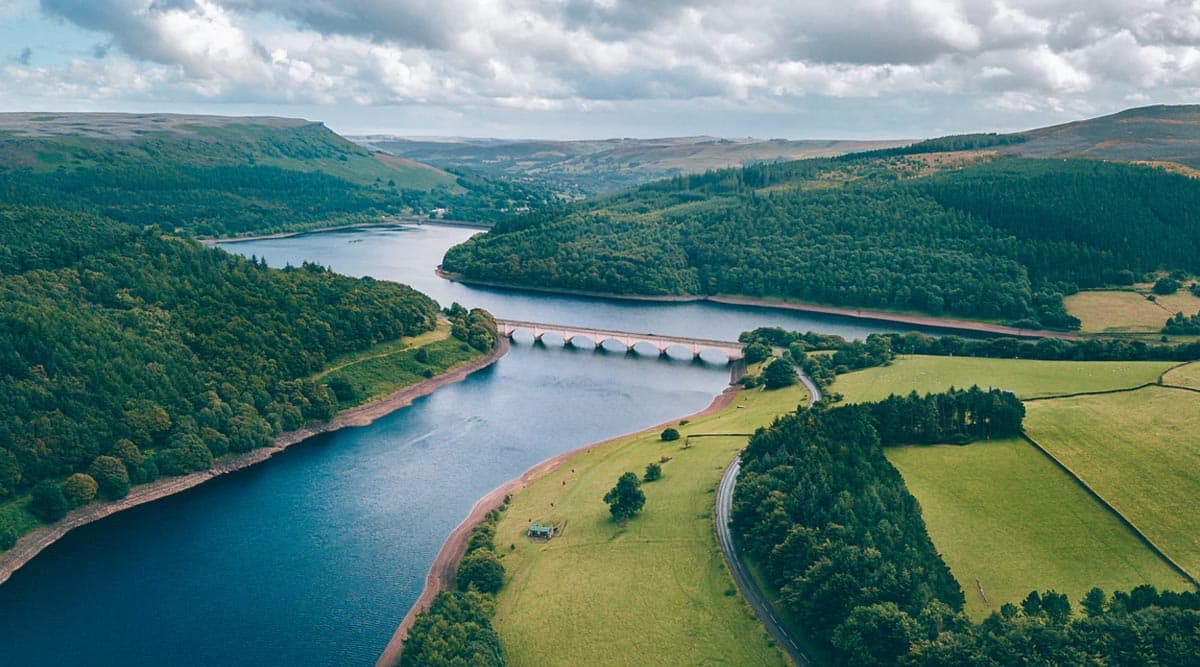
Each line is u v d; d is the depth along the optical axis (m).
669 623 183.62
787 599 178.75
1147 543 193.38
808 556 182.50
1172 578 180.75
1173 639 143.88
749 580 197.00
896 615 158.50
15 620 194.25
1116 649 145.62
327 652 184.50
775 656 171.38
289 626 193.38
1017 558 192.00
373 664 180.62
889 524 187.88
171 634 189.88
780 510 199.38
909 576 168.88
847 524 187.62
